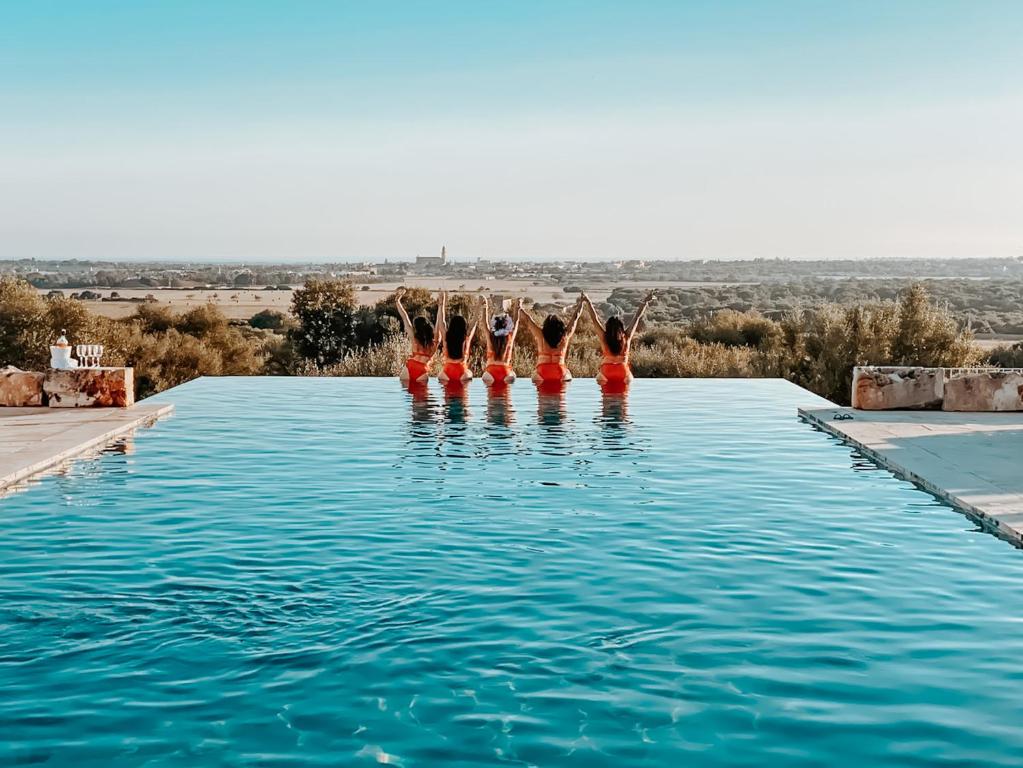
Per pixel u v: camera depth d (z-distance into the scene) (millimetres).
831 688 4938
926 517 8336
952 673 5117
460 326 19359
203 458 11055
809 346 28219
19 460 10367
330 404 16312
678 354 30828
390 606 6082
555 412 15180
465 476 9984
